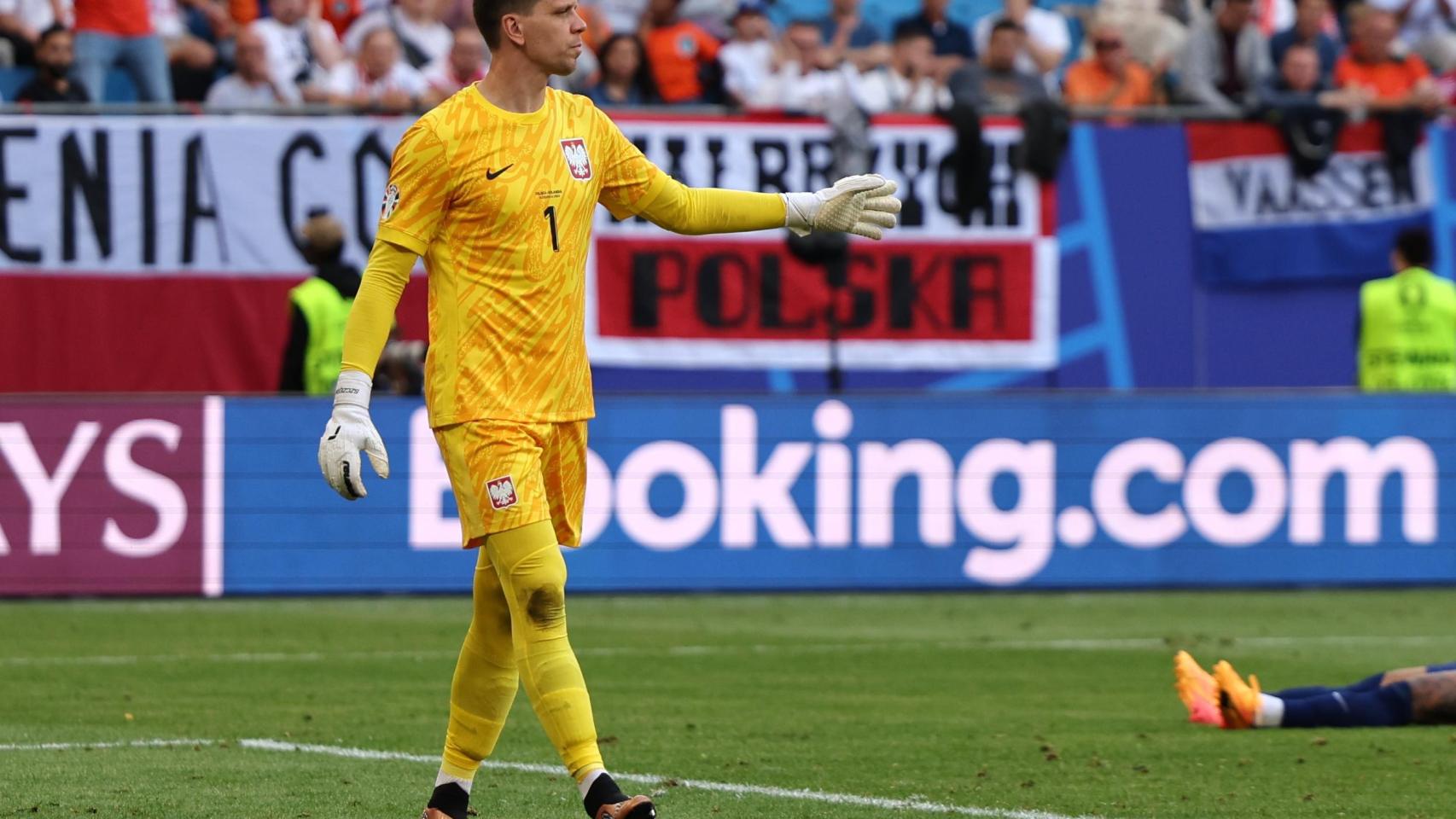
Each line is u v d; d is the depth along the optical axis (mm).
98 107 44375
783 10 60219
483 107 15914
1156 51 58812
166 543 41625
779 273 46562
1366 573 44781
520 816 18812
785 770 21625
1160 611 40656
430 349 16141
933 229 46969
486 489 15789
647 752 23062
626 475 42688
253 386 45094
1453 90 59469
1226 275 48156
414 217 15844
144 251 44625
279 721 25688
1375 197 48500
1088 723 25562
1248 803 19531
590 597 42500
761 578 43062
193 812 18859
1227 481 44406
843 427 43312
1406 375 45938
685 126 45781
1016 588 43812
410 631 36469
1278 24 61500
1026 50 57781
